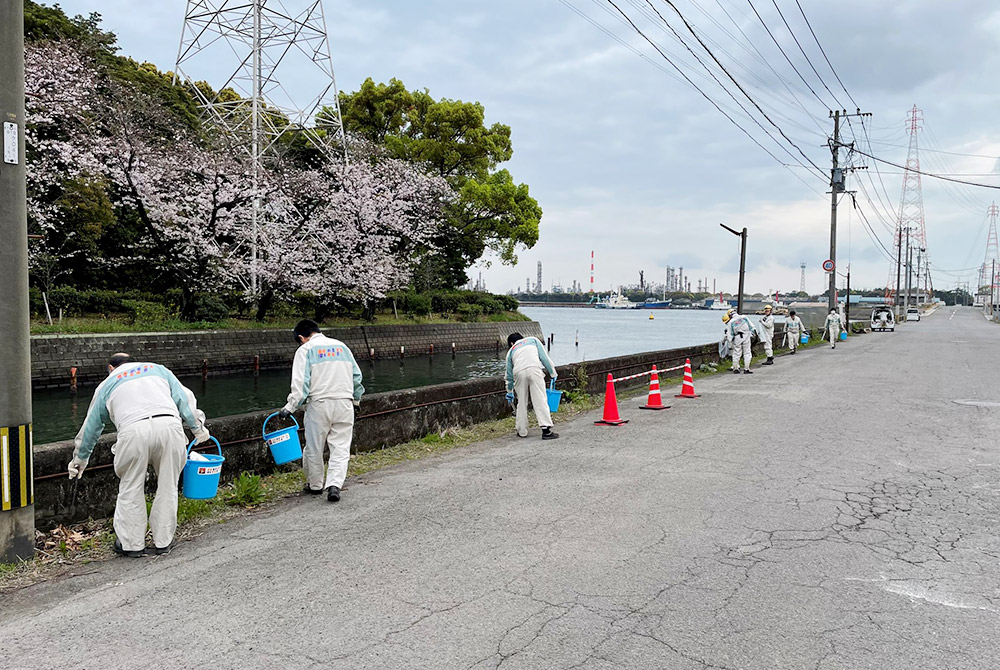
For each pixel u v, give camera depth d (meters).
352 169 31.77
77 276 27.81
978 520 5.26
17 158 4.34
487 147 44.72
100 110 23.59
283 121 36.91
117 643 3.34
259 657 3.19
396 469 7.22
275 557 4.55
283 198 28.69
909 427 9.35
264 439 6.18
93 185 25.12
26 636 3.43
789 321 25.55
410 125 45.38
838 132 33.59
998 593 3.88
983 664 3.09
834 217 34.31
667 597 3.84
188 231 26.64
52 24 29.16
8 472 4.35
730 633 3.39
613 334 66.12
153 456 4.62
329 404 6.06
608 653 3.20
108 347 21.48
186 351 23.89
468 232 45.22
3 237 4.28
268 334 27.06
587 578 4.13
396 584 4.06
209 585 4.08
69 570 4.35
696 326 89.56
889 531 5.00
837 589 3.94
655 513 5.48
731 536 4.90
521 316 51.97
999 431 9.01
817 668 3.05
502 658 3.15
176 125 30.31
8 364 4.34
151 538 4.88
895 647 3.25
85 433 4.62
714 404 11.89
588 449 8.16
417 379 27.50
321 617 3.62
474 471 7.06
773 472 6.86
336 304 33.81
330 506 5.79
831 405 11.53
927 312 111.19
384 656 3.19
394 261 35.06
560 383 12.43
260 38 31.62
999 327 53.62
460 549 4.67
